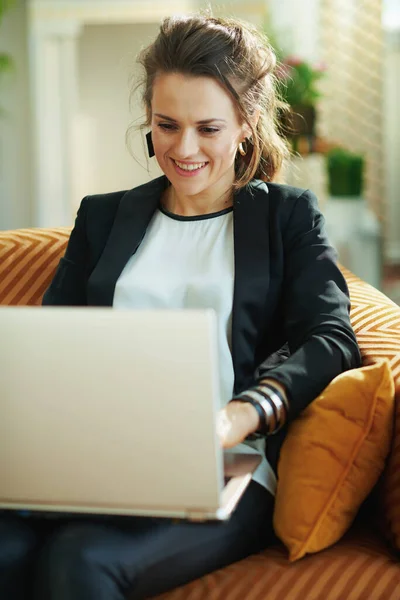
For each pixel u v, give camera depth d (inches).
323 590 47.3
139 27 271.1
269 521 52.6
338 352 53.9
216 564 48.9
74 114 245.6
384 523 52.0
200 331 38.8
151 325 39.2
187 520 41.8
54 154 245.6
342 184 177.6
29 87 254.5
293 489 50.4
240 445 54.1
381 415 51.5
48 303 64.0
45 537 45.9
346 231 175.6
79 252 64.7
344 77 243.9
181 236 60.3
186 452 40.1
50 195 247.9
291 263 58.5
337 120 246.8
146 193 62.4
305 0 235.5
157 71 56.1
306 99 180.1
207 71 54.7
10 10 250.7
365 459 51.4
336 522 50.4
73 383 40.3
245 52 57.0
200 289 57.5
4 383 40.9
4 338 40.4
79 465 41.3
